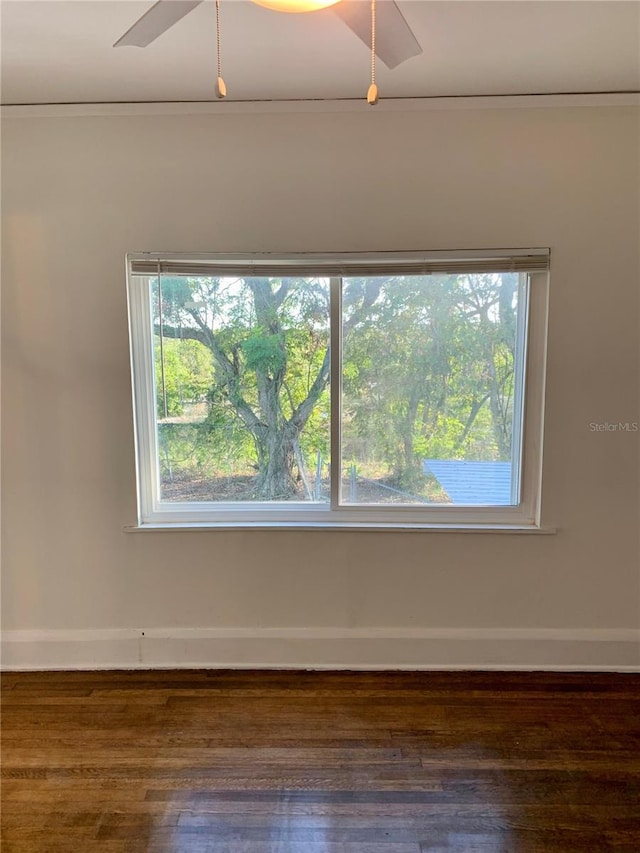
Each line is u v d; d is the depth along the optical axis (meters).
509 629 2.33
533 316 2.22
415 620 2.35
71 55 1.78
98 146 2.14
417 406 2.33
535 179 2.11
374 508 2.37
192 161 2.14
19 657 2.37
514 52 1.77
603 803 1.63
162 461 2.38
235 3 1.49
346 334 2.29
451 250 2.15
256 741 1.90
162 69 1.87
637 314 2.16
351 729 1.96
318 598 2.35
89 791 1.68
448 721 2.00
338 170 2.13
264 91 2.03
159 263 2.18
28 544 2.33
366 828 1.55
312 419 2.36
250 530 2.31
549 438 2.24
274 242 2.17
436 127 2.10
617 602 2.31
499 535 2.29
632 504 2.26
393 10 1.23
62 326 2.22
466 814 1.59
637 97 2.05
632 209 2.11
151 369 2.33
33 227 2.17
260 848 1.49
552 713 2.04
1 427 2.28
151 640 2.37
